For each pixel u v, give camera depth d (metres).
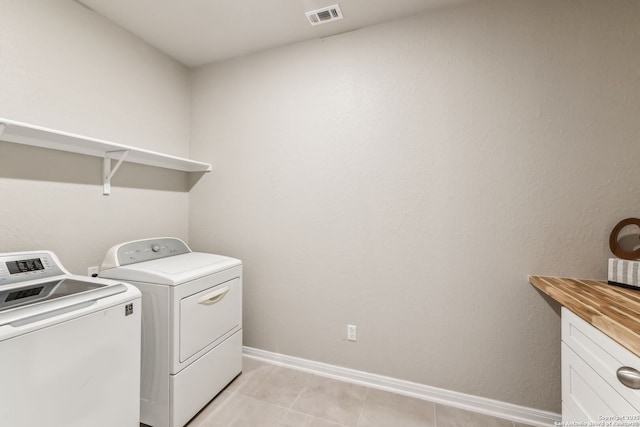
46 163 1.50
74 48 1.61
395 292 1.82
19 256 1.27
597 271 1.43
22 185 1.41
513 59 1.56
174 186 2.30
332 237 1.96
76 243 1.64
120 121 1.87
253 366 2.09
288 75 2.07
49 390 0.94
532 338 1.55
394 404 1.70
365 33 1.87
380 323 1.85
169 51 2.17
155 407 1.44
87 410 1.06
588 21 1.43
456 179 1.67
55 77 1.53
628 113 1.38
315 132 1.99
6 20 1.34
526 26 1.53
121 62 1.87
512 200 1.57
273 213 2.12
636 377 0.73
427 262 1.74
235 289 1.90
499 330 1.61
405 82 1.77
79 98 1.64
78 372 1.03
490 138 1.60
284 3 1.65
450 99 1.68
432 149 1.72
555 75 1.49
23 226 1.41
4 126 1.19
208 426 1.50
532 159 1.53
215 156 2.31
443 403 1.71
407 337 1.79
